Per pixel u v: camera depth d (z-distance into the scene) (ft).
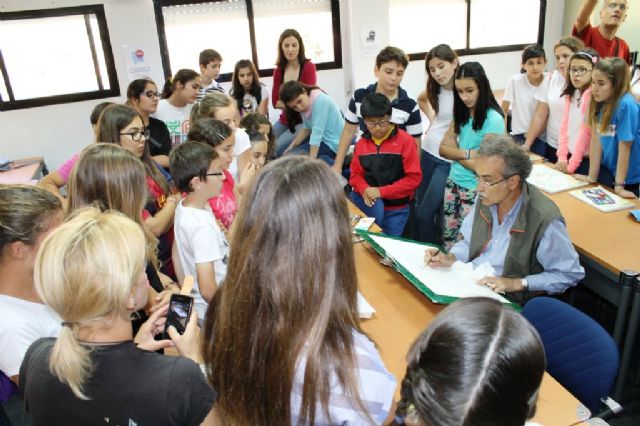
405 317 5.74
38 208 3.85
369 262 7.08
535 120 11.62
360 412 2.80
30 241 3.78
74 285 2.72
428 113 12.92
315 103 11.85
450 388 2.26
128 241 2.94
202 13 16.44
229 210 7.16
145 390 2.75
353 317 2.85
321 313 2.65
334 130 12.16
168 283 6.54
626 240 7.14
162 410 2.74
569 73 10.08
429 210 11.14
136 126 7.36
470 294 5.65
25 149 15.97
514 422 2.31
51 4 14.82
